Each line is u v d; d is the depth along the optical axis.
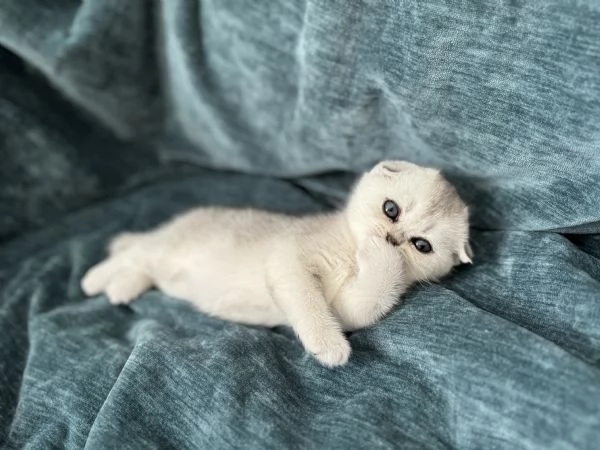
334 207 0.37
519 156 0.25
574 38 0.21
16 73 0.35
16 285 0.33
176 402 0.22
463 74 0.24
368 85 0.27
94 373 0.25
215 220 0.32
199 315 0.30
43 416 0.24
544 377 0.19
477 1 0.23
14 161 0.36
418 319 0.24
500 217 0.29
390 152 0.32
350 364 0.24
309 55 0.28
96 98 0.37
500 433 0.19
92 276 0.33
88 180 0.39
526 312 0.24
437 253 0.28
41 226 0.38
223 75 0.34
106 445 0.21
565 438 0.18
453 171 0.30
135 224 0.38
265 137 0.35
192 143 0.40
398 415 0.21
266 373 0.23
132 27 0.34
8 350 0.28
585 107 0.22
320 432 0.21
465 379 0.20
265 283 0.28
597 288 0.22
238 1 0.30
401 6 0.24
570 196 0.25
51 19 0.33
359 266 0.27
